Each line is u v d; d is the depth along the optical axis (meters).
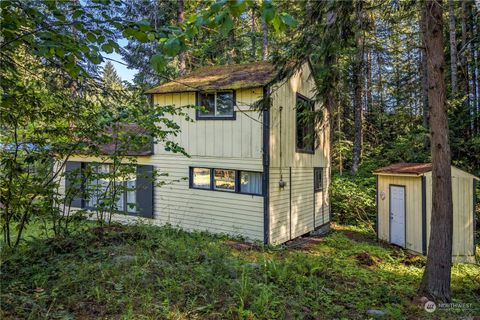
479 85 13.43
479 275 6.83
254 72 10.08
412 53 16.27
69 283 3.50
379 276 6.30
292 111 10.42
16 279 3.56
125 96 5.30
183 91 10.07
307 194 11.44
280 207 9.74
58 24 2.59
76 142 5.20
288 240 10.12
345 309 4.21
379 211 10.47
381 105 18.20
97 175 6.18
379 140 17.36
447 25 13.35
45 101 4.49
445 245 5.12
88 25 2.52
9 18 2.45
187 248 5.52
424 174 8.48
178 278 3.95
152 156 11.15
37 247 4.58
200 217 10.26
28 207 4.80
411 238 8.90
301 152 10.99
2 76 3.69
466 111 12.46
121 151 6.30
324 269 5.96
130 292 3.46
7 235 4.71
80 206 11.66
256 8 1.89
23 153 4.76
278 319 3.42
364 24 5.22
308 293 4.50
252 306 3.49
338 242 9.83
